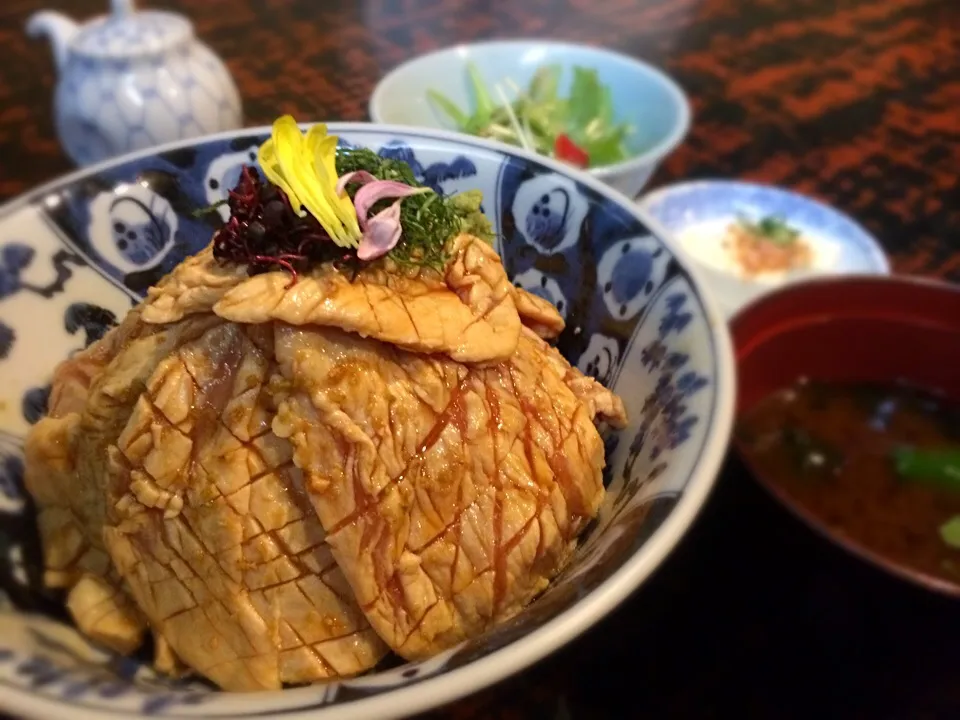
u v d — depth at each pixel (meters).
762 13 0.49
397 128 0.26
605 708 0.19
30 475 0.20
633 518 0.16
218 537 0.17
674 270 0.21
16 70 0.41
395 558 0.17
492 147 0.25
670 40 0.47
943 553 0.20
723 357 0.18
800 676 0.18
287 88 0.40
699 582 0.20
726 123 0.40
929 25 0.48
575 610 0.14
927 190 0.36
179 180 0.25
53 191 0.23
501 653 0.14
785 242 0.33
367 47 0.44
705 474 0.16
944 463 0.21
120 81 0.32
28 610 0.18
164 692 0.14
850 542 0.16
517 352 0.20
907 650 0.17
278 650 0.17
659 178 0.37
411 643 0.17
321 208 0.17
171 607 0.18
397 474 0.17
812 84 0.43
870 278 0.23
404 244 0.18
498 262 0.20
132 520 0.18
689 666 0.19
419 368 0.18
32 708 0.13
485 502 0.18
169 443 0.18
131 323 0.21
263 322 0.17
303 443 0.17
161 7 0.46
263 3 0.47
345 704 0.13
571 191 0.24
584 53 0.40
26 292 0.23
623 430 0.20
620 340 0.21
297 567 0.17
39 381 0.22
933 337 0.23
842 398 0.24
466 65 0.39
